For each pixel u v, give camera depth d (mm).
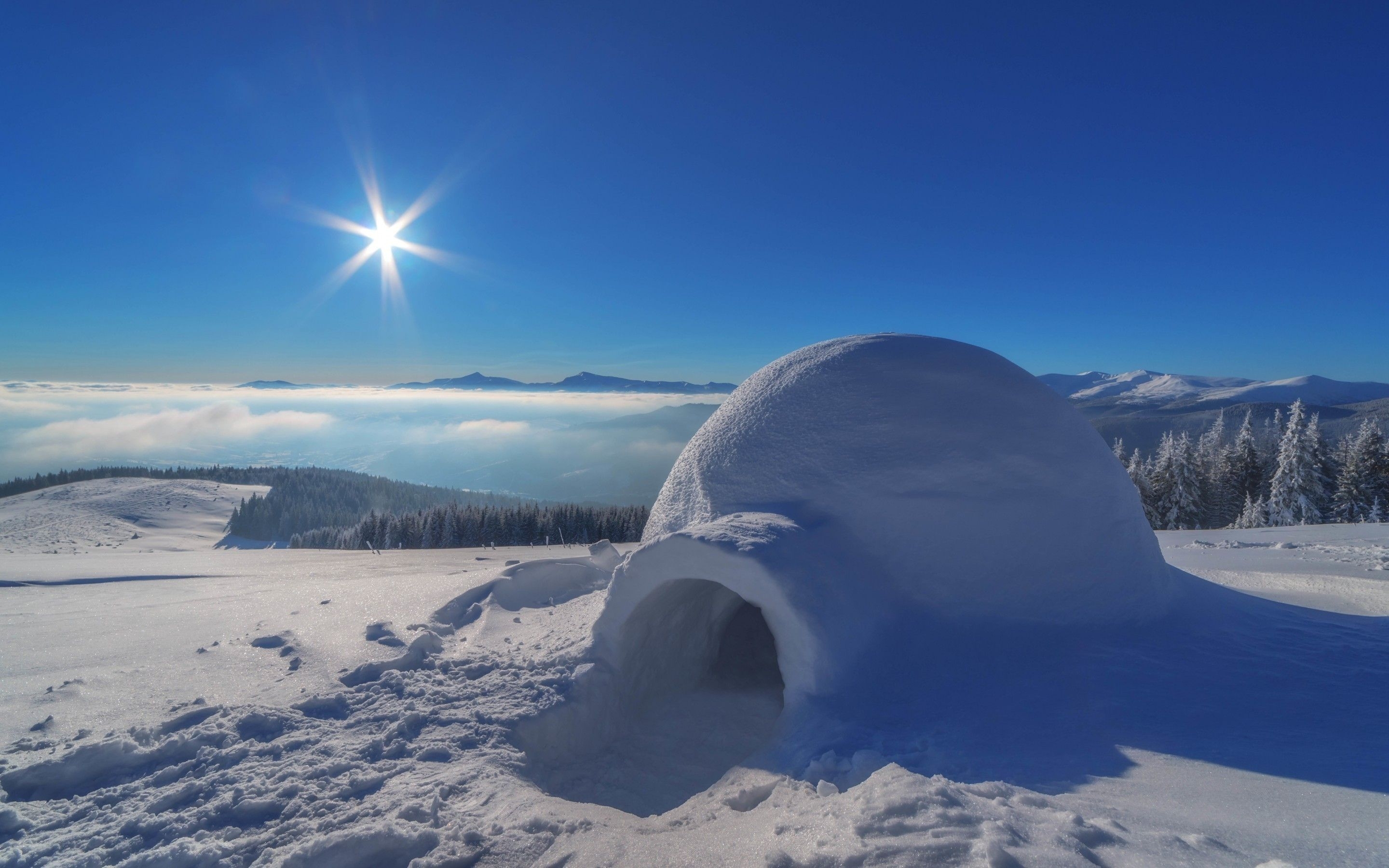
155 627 6602
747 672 6016
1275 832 2336
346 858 2750
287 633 6027
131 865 2717
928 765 3131
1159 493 30969
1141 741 3332
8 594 9688
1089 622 4816
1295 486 27000
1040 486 5051
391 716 4207
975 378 5582
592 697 4531
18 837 2992
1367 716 3609
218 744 3812
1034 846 2160
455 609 6625
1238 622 5332
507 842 2854
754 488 5297
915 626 4562
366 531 43625
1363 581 7480
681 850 2641
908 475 5035
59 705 4406
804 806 2879
